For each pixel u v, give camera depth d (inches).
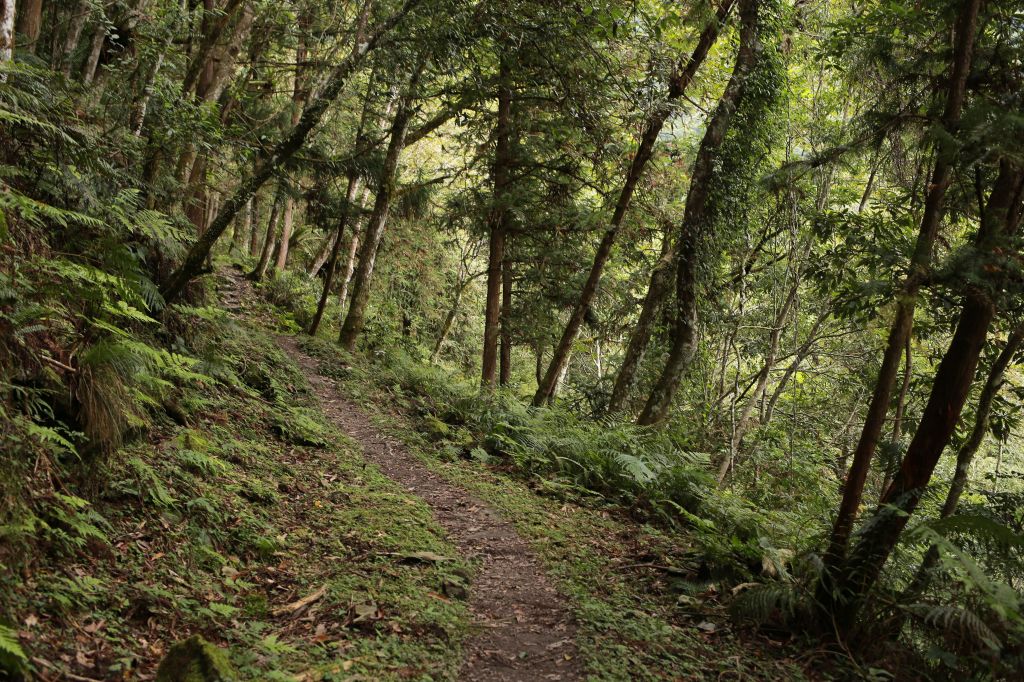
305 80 593.3
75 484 186.5
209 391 333.4
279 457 314.8
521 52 426.6
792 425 603.8
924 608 191.6
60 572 156.1
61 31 414.9
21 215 201.6
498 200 620.1
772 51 547.2
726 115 530.0
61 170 237.1
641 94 458.6
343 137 645.3
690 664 190.4
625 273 782.5
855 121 256.1
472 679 173.0
